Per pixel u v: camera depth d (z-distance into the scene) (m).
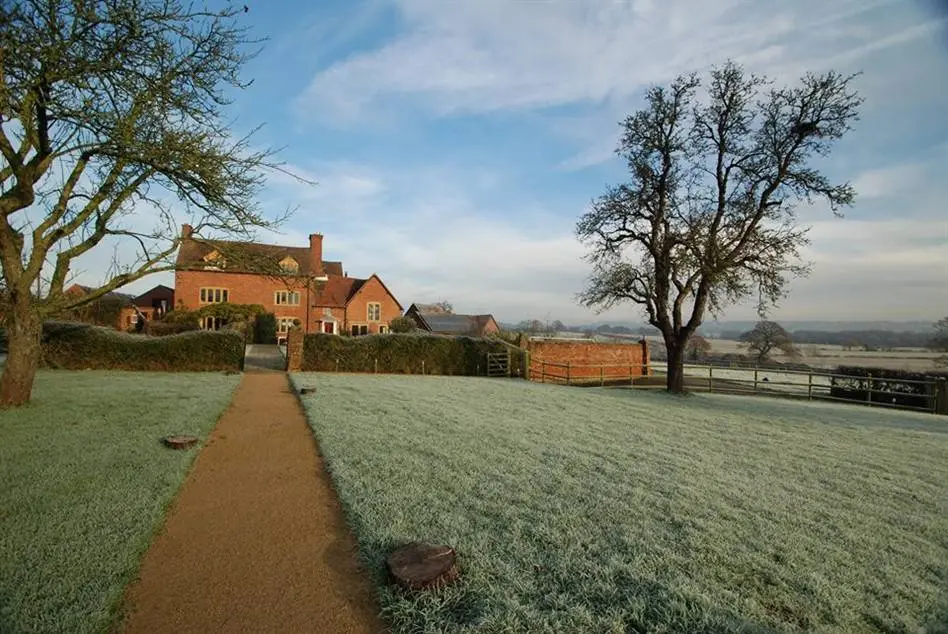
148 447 6.53
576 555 3.85
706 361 40.06
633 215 17.78
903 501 5.43
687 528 4.40
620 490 5.42
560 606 3.17
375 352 22.56
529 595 3.30
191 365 18.41
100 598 3.12
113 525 4.12
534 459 6.66
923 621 3.11
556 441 7.83
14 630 2.78
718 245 16.42
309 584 3.51
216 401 10.41
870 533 4.48
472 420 9.38
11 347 8.88
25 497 4.60
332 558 3.91
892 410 15.41
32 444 6.39
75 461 5.75
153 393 11.14
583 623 3.01
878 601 3.34
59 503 4.50
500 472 5.98
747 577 3.59
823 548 4.10
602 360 29.58
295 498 5.20
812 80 15.23
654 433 8.95
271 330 38.59
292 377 16.95
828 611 3.19
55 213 9.14
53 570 3.40
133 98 8.31
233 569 3.69
